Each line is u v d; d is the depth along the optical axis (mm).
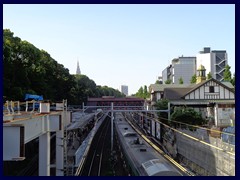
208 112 42656
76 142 33938
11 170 27281
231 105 38688
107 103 80875
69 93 61406
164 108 41000
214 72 129000
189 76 131500
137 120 67562
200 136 27250
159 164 16703
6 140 13312
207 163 24969
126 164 24578
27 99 29219
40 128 18891
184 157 31047
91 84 127125
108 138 50469
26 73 37625
